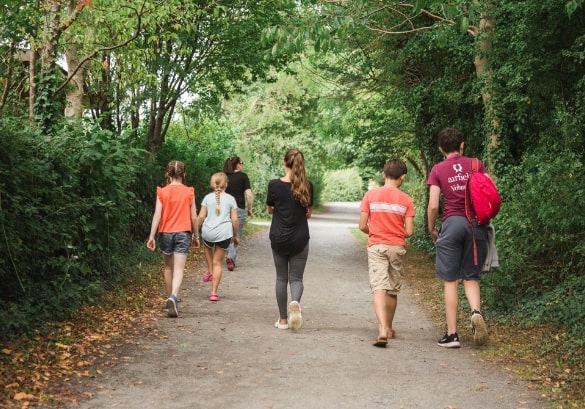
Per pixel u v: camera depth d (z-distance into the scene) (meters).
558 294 7.44
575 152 9.53
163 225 7.98
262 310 8.41
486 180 6.35
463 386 5.05
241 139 36.91
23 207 6.64
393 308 6.89
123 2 11.09
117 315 7.48
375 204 6.73
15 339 5.81
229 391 4.84
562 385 5.01
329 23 7.36
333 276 12.02
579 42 9.71
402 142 21.72
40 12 11.13
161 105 17.45
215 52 17.17
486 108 12.37
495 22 11.84
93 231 8.46
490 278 8.12
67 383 4.89
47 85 10.68
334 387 4.99
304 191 7.03
